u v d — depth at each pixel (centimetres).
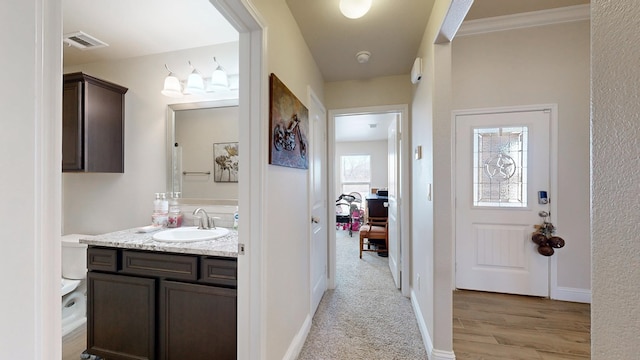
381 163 679
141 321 153
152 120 224
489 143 267
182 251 145
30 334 42
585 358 172
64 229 239
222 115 213
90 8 168
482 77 264
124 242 156
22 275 41
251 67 126
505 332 199
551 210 251
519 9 236
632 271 42
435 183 164
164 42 208
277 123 142
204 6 167
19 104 41
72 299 214
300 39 191
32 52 42
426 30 186
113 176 230
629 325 43
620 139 44
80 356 175
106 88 214
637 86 41
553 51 250
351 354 177
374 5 163
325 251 280
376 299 259
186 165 219
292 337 170
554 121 250
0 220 39
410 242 265
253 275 126
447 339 161
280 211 150
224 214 211
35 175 43
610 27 45
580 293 245
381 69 256
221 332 142
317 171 249
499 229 264
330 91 285
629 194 42
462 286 272
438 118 163
